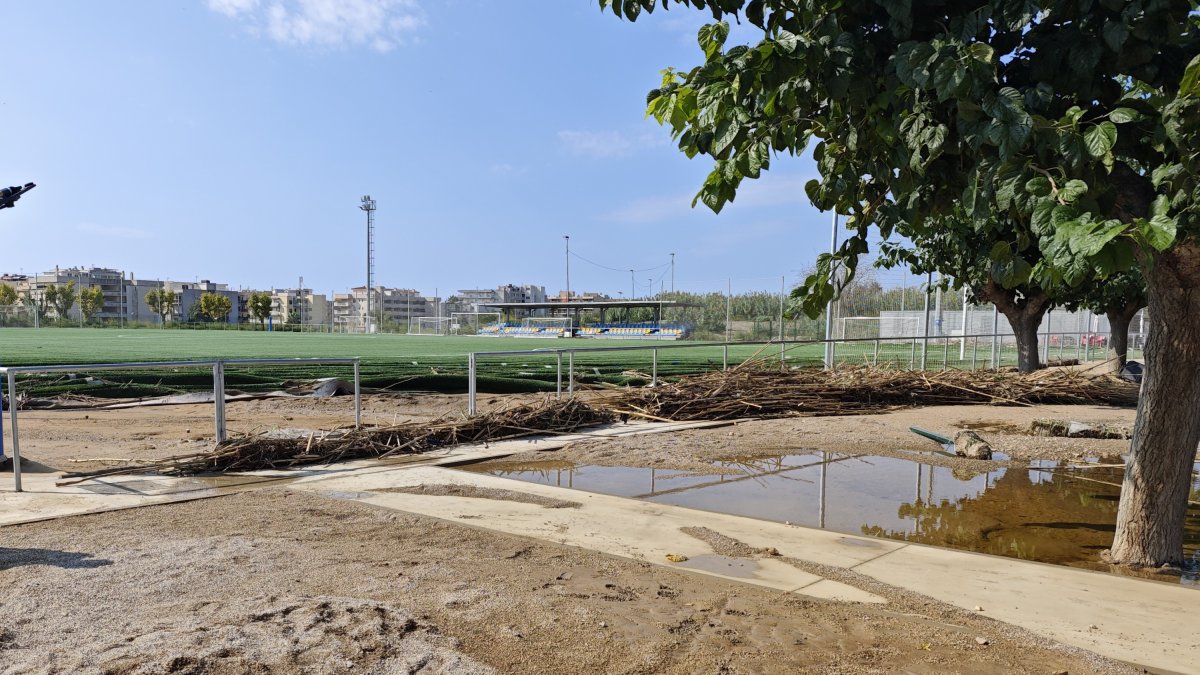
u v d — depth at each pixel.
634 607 3.40
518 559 4.16
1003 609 3.50
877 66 3.33
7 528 4.68
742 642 3.03
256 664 2.67
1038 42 3.11
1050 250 2.54
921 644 3.06
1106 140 2.65
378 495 5.86
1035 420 9.82
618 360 24.59
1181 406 4.18
